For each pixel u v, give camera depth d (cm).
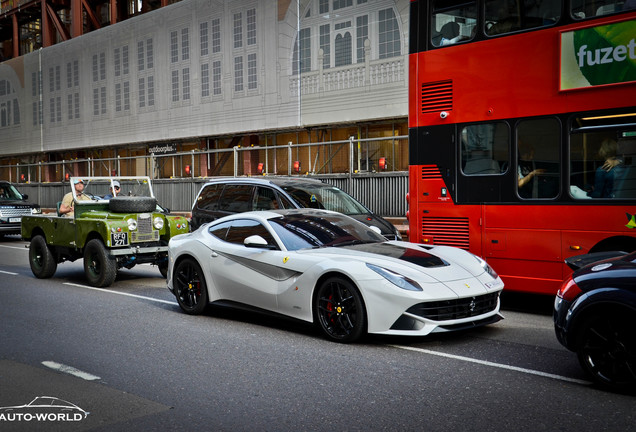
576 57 722
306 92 2248
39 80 3650
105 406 452
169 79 2814
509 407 433
